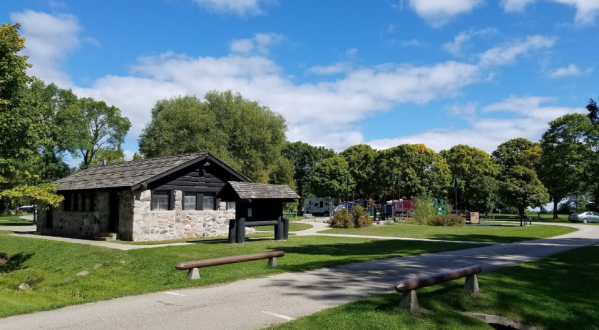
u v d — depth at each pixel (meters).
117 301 7.88
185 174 22.67
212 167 24.11
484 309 7.69
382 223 36.47
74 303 7.71
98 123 51.59
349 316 6.70
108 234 20.75
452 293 8.26
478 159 60.88
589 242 20.03
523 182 35.28
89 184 23.36
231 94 44.47
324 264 11.88
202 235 23.22
